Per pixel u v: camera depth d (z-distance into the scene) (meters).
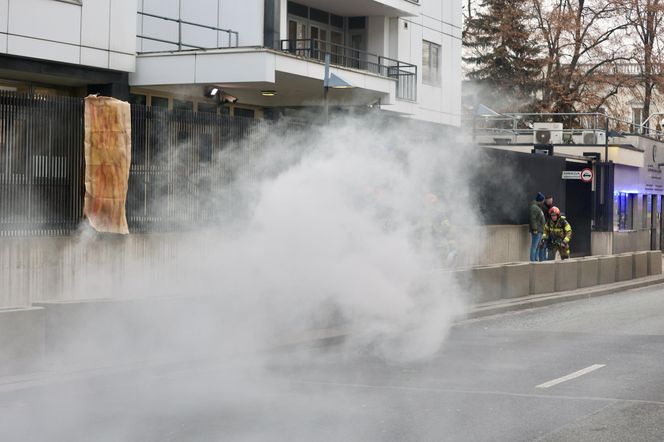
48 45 21.44
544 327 15.60
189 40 26.34
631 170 36.88
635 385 10.17
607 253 33.25
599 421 8.39
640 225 38.38
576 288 22.41
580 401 9.30
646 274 27.41
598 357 12.23
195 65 23.44
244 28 25.86
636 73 53.97
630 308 18.95
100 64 22.69
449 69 34.91
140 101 24.55
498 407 8.99
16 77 22.11
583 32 49.25
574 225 32.50
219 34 26.12
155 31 26.42
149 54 23.70
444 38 34.50
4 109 13.95
